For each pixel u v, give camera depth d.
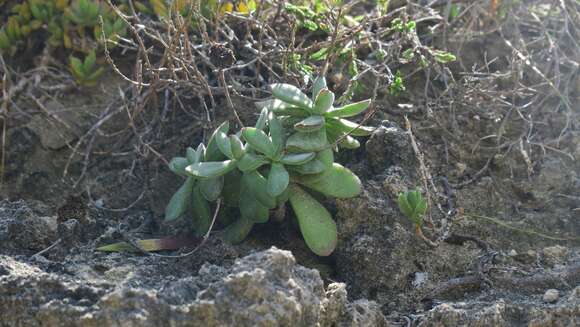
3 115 3.91
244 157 3.09
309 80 3.66
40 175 3.85
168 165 3.49
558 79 3.86
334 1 3.82
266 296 2.62
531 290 3.14
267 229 3.38
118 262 3.05
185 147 3.79
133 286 2.82
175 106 3.89
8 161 3.89
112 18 4.07
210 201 3.29
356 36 3.77
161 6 3.92
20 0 4.22
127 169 3.81
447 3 4.04
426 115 3.76
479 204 3.53
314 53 3.80
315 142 3.12
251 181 3.11
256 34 3.94
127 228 3.45
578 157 3.74
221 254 3.10
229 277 2.64
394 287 3.15
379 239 3.22
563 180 3.67
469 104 3.83
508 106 3.92
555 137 3.86
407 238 3.22
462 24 4.22
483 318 2.88
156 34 3.72
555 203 3.60
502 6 4.11
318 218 3.17
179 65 3.75
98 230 3.37
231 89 3.71
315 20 3.83
